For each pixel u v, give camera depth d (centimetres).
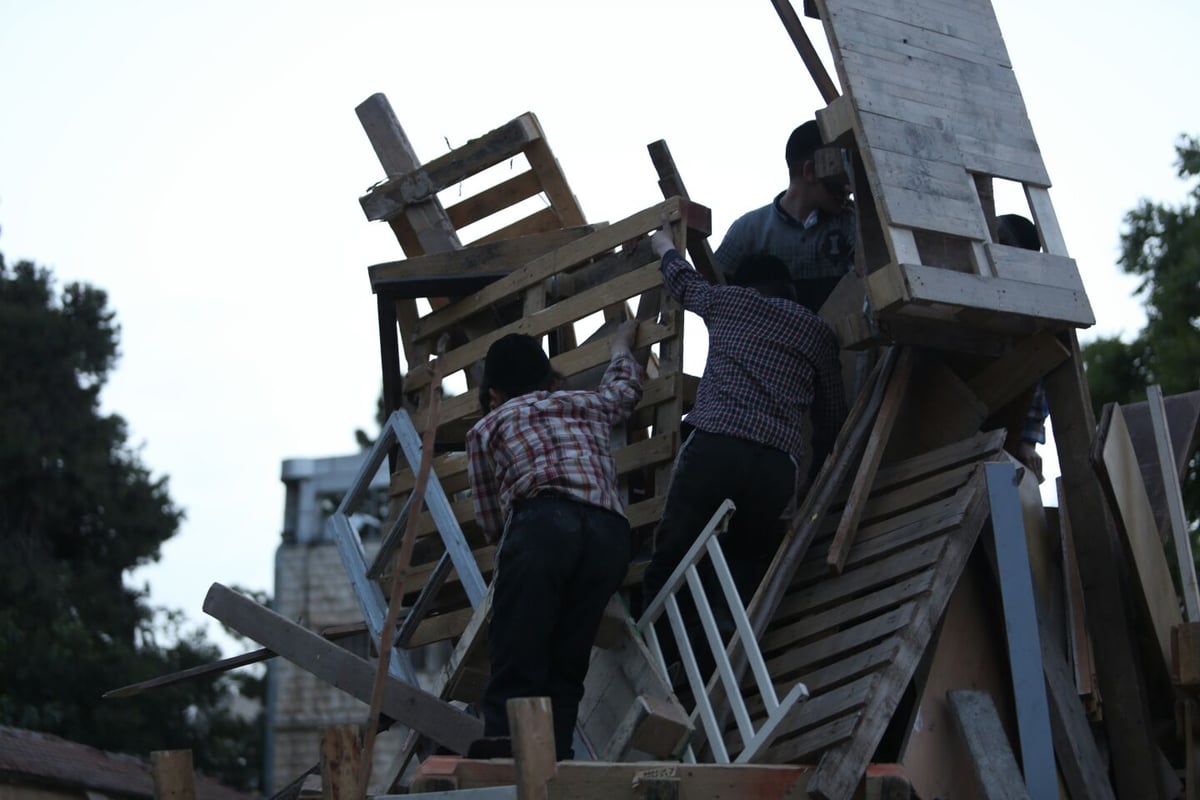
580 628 484
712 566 561
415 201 695
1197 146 1479
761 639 531
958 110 571
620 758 462
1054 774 473
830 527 560
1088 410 574
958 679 514
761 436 528
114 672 1912
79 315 2420
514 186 704
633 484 610
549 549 477
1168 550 1135
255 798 1359
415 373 679
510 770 425
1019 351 568
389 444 668
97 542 2294
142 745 1931
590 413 514
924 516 527
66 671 1861
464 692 568
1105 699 551
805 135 647
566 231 651
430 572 639
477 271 661
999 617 547
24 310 2339
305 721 2053
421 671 1919
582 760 471
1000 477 512
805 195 651
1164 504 644
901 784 430
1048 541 585
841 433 558
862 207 560
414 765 586
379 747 1958
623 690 509
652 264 596
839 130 549
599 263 627
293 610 2050
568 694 485
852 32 557
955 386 575
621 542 494
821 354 552
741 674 496
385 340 679
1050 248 571
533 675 472
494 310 663
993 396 579
